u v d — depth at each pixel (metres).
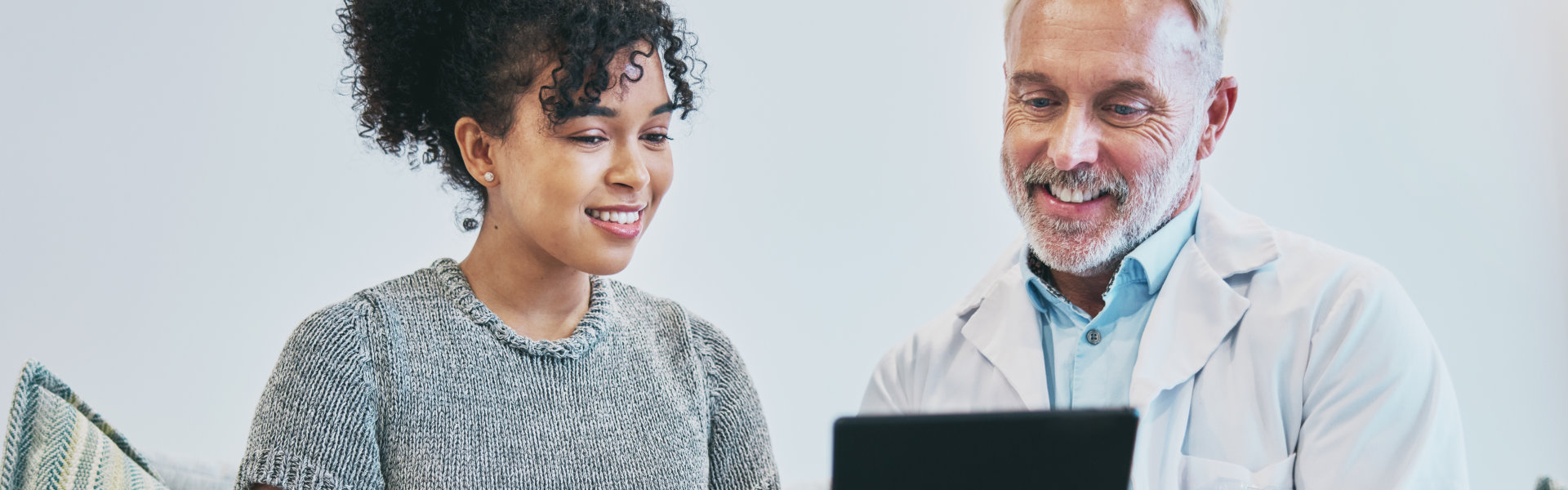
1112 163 1.30
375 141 1.10
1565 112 2.40
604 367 1.08
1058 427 0.63
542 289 1.07
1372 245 2.40
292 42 2.19
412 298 1.04
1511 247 2.40
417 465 0.98
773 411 2.25
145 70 2.19
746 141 2.29
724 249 2.27
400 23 1.01
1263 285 1.36
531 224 1.00
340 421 0.94
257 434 0.94
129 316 2.14
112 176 2.17
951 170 2.32
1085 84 1.28
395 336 1.00
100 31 2.19
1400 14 2.41
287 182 2.16
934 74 2.33
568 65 0.95
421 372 1.00
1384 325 1.29
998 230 2.31
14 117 2.18
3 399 2.10
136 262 2.16
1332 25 2.40
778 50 2.30
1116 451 0.64
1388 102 2.42
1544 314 2.41
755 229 2.28
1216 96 1.38
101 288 2.14
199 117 2.18
